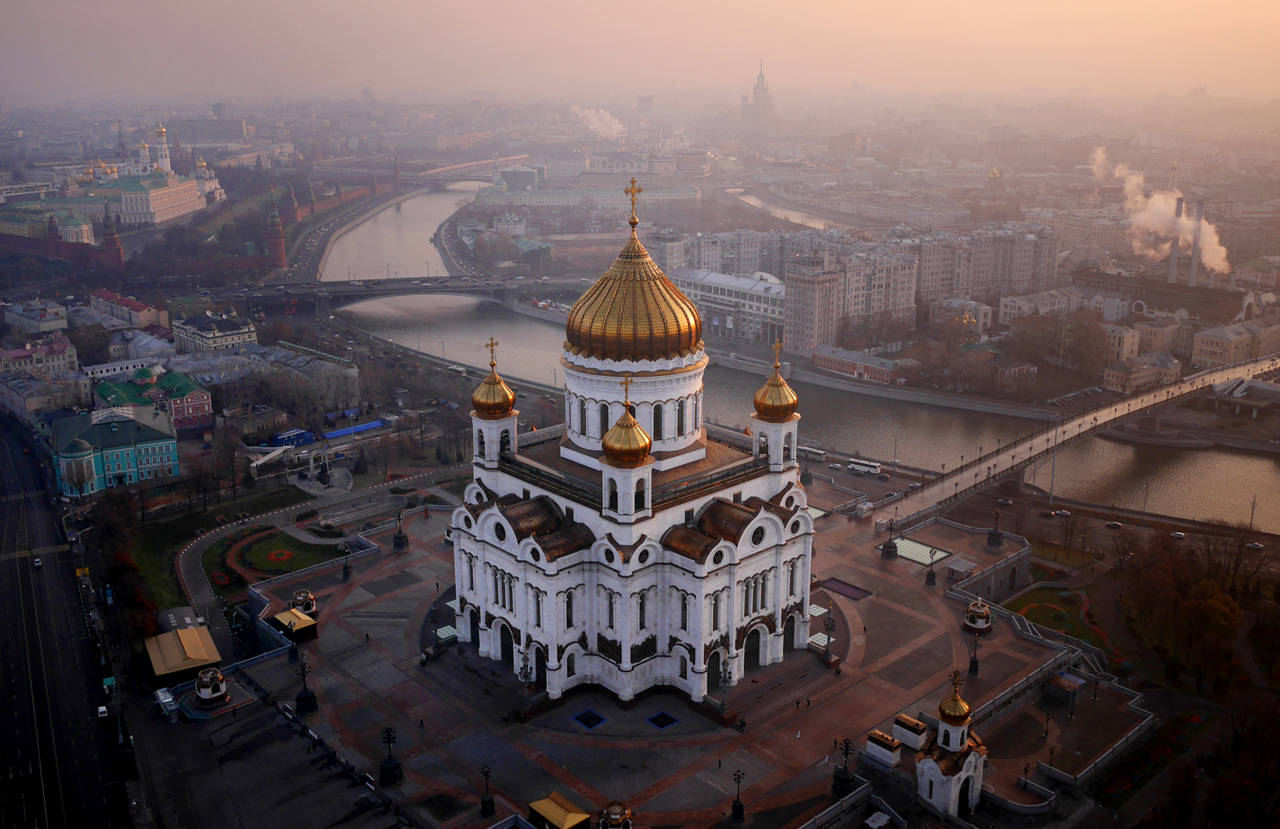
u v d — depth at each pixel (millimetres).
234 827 176375
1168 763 197250
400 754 193125
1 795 189500
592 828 173375
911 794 185000
